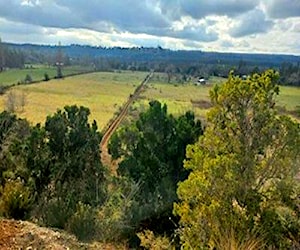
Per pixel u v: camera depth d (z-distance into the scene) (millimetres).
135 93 74000
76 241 6633
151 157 14648
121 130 17641
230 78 5305
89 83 90625
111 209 10688
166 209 10266
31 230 6492
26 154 14625
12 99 52781
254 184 5066
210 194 5027
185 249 5121
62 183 14359
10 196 8188
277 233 4891
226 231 4672
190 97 61969
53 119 16016
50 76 93688
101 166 16453
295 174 5117
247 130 5172
